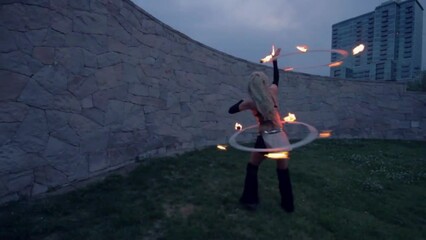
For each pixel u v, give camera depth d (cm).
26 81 552
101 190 590
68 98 628
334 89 1602
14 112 534
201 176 713
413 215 615
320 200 629
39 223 438
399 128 1667
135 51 823
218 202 563
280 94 1462
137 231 432
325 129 1566
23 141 547
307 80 1542
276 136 519
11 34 530
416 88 2400
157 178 668
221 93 1225
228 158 919
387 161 1065
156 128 906
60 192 579
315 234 482
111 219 466
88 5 670
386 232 522
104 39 715
